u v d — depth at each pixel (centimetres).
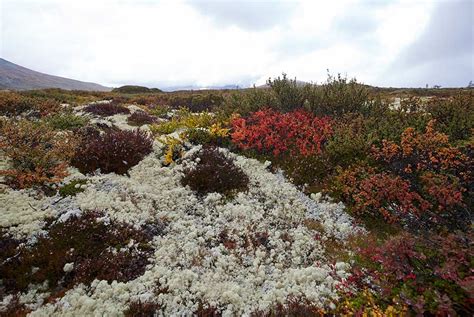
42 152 234
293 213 200
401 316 111
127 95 1093
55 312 120
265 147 274
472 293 102
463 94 300
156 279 140
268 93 378
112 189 210
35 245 154
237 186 226
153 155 275
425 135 217
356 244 169
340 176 216
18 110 455
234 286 135
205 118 357
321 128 277
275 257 163
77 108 556
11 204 181
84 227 166
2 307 121
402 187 187
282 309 124
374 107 322
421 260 134
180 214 194
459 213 171
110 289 130
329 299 128
